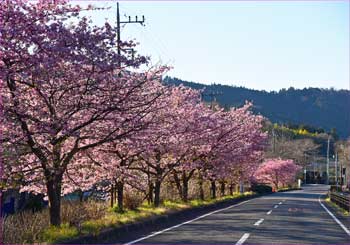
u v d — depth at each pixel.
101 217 16.02
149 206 22.75
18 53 9.42
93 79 10.89
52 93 11.07
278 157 88.31
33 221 12.77
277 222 18.66
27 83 10.64
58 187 12.80
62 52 9.58
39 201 17.92
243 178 40.62
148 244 12.05
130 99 11.95
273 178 78.25
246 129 31.69
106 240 12.87
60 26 9.66
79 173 15.13
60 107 11.48
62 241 11.13
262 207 29.72
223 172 31.08
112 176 16.45
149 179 22.73
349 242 13.19
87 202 18.75
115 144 14.78
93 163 15.57
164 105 15.61
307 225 17.80
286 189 79.12
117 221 15.09
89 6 10.57
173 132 18.00
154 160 22.66
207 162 29.11
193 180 34.91
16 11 9.38
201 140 24.00
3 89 10.64
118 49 10.78
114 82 11.41
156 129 14.74
